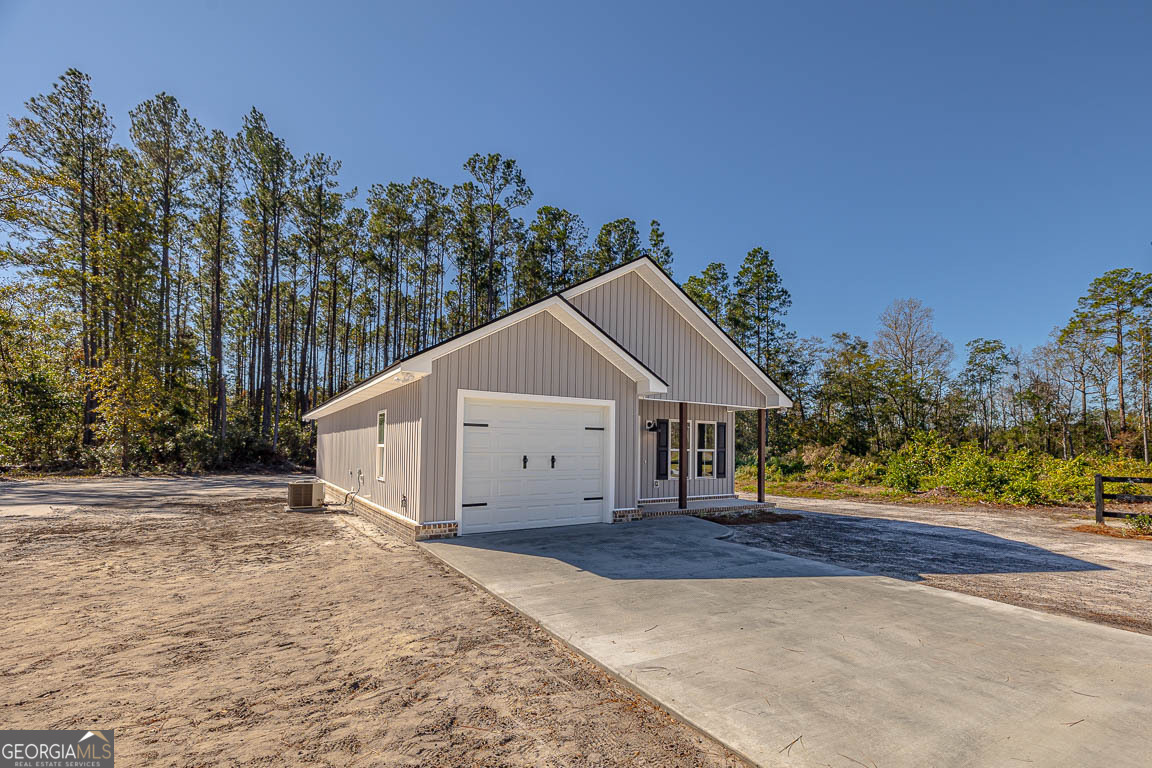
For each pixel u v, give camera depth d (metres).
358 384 10.35
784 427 36.94
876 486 19.62
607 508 9.80
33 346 22.34
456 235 35.38
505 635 4.30
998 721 2.84
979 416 44.97
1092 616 4.82
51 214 24.53
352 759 2.53
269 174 30.84
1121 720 2.86
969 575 6.39
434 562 6.88
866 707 2.99
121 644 4.06
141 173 27.84
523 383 8.84
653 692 3.16
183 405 26.16
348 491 12.95
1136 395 37.91
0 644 4.04
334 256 34.91
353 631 4.39
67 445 22.80
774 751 2.52
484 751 2.61
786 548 8.02
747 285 35.94
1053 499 13.68
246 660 3.77
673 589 5.50
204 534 8.93
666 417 12.36
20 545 7.84
